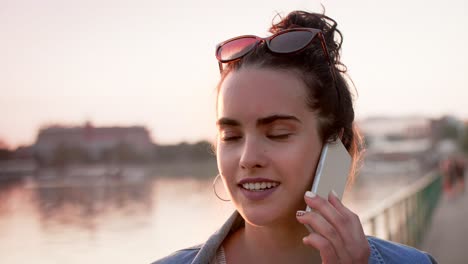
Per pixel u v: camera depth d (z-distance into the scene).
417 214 10.84
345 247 1.31
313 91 1.42
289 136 1.38
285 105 1.37
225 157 1.42
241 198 1.40
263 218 1.37
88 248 27.86
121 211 47.56
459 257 10.64
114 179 111.69
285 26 1.65
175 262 1.58
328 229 1.30
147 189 80.56
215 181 1.66
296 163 1.38
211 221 32.88
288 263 1.47
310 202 1.33
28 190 92.31
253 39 1.43
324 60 1.48
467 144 144.88
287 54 1.39
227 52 1.45
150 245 26.91
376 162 96.50
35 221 44.44
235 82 1.39
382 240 1.66
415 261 1.61
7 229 39.66
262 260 1.49
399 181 69.75
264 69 1.38
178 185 88.00
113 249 26.81
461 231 14.26
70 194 77.25
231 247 1.55
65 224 41.09
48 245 30.55
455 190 30.95
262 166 1.36
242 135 1.40
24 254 28.31
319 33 1.42
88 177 118.69
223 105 1.41
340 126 1.50
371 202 35.12
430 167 96.38
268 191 1.37
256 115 1.36
